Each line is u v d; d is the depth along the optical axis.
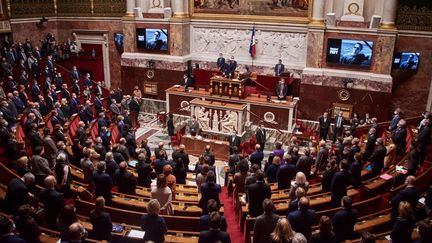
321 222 5.16
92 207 7.84
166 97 19.44
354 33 17.12
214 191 7.43
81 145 12.17
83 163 9.05
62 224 5.59
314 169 11.07
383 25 16.69
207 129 17.62
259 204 7.24
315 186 9.55
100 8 22.78
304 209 5.92
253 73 19.25
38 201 7.81
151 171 10.45
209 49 20.88
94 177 7.80
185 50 20.83
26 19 22.25
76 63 23.27
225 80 17.84
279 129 17.66
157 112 20.81
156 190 7.32
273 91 18.56
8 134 10.23
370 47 17.00
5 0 21.02
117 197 8.23
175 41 20.48
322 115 17.86
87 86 19.70
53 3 23.70
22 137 12.45
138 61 21.39
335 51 17.61
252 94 18.55
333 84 17.86
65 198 8.45
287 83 18.12
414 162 9.38
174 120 19.41
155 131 18.58
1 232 5.10
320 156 10.71
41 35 23.36
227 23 19.97
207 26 20.53
